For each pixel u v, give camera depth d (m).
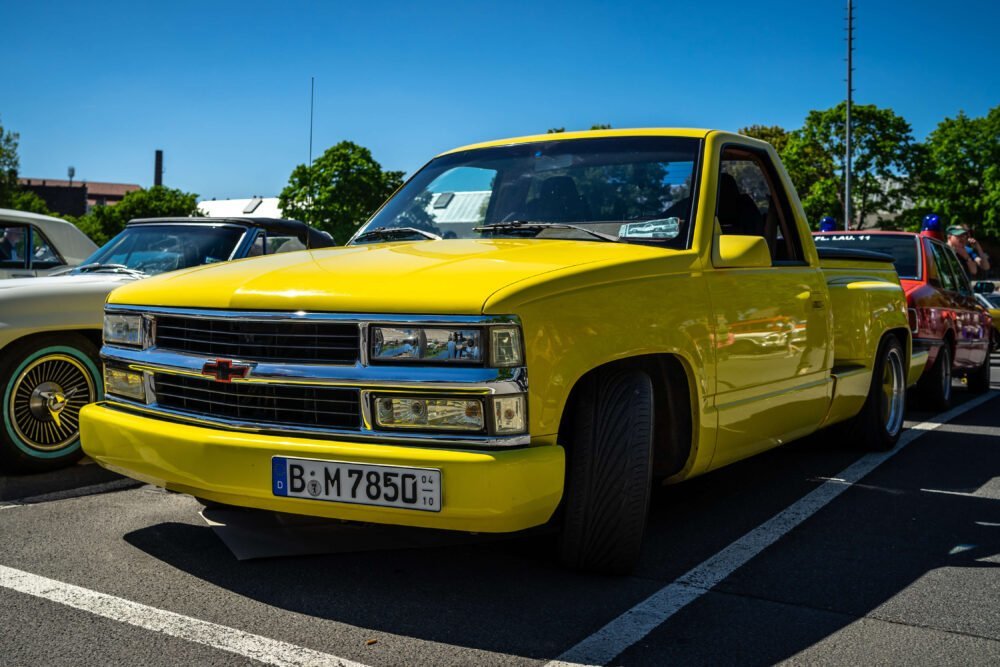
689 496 4.88
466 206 4.53
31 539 3.92
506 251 3.61
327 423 3.11
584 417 3.32
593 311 3.22
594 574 3.49
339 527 4.02
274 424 3.15
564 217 4.23
